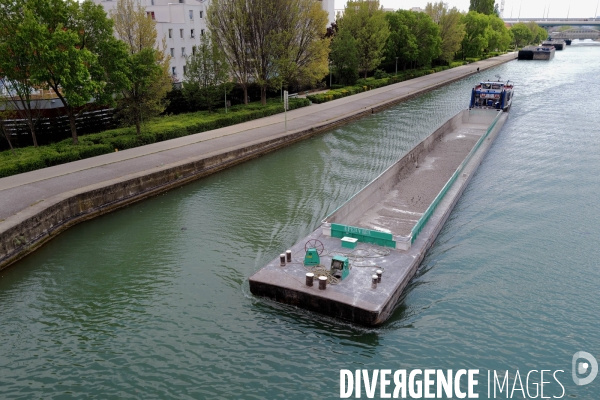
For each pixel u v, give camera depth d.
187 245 20.64
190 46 63.94
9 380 13.02
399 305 16.08
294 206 24.59
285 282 15.71
